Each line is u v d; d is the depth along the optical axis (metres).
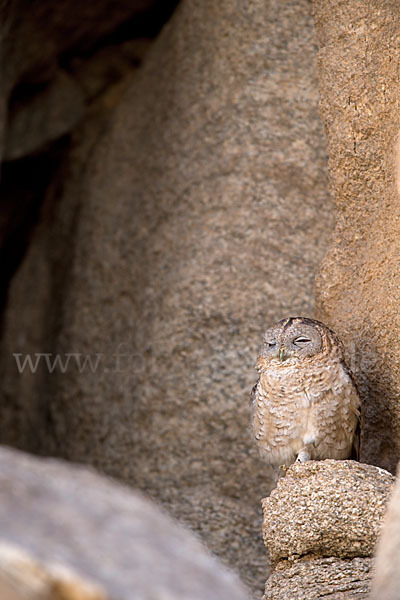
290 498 11.77
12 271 23.30
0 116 19.95
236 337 16.98
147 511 6.48
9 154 21.95
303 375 13.20
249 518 16.31
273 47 17.47
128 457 17.78
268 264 17.06
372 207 14.42
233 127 17.62
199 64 18.58
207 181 17.86
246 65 17.64
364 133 14.39
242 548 16.16
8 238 23.42
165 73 19.61
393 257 13.68
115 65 22.41
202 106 18.27
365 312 14.03
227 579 6.22
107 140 21.27
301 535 11.63
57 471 6.62
